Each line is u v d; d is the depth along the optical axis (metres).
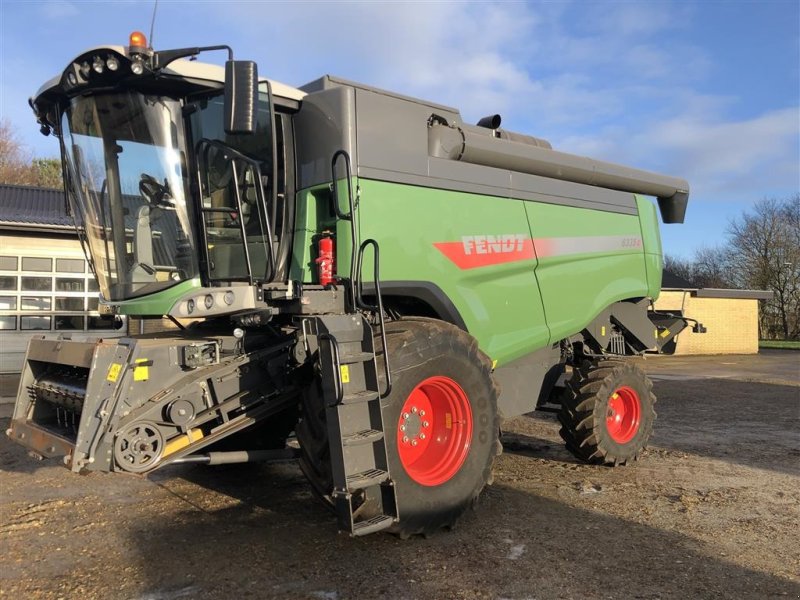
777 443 7.67
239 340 4.21
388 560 3.94
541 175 6.07
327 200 4.55
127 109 4.21
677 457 6.83
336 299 4.30
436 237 4.88
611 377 6.20
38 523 4.59
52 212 14.11
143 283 4.35
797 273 40.72
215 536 4.35
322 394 3.94
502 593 3.52
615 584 3.65
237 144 4.30
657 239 7.56
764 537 4.44
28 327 12.64
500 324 5.40
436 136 5.09
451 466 4.38
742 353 25.56
